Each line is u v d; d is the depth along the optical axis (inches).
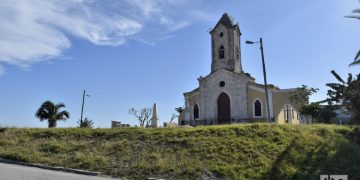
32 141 932.6
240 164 702.5
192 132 903.7
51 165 749.9
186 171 683.4
